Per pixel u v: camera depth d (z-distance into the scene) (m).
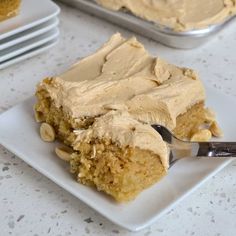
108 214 0.31
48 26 0.44
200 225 0.32
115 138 0.32
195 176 0.33
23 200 0.33
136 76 0.36
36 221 0.32
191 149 0.34
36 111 0.37
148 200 0.32
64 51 0.46
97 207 0.31
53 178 0.33
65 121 0.35
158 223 0.32
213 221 0.32
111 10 0.48
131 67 0.37
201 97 0.36
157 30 0.45
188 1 0.47
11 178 0.35
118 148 0.32
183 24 0.45
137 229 0.30
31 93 0.42
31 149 0.35
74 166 0.33
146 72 0.37
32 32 0.44
